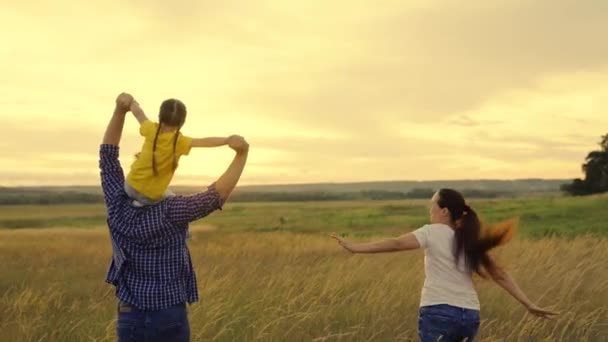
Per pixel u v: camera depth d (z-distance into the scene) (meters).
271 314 8.04
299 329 7.66
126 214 3.92
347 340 7.40
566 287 9.03
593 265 10.84
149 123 3.86
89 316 8.63
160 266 3.93
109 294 11.11
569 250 13.75
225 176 3.96
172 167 3.87
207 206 3.94
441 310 4.88
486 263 4.96
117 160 4.16
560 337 7.51
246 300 8.95
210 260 16.09
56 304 9.45
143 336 3.95
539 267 10.68
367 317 8.22
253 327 7.53
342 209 68.06
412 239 4.95
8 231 34.12
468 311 4.90
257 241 23.97
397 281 9.95
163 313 3.94
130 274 3.95
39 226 50.59
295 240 23.45
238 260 16.41
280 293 9.38
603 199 43.09
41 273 14.48
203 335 7.31
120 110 4.05
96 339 7.08
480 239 4.91
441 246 4.94
